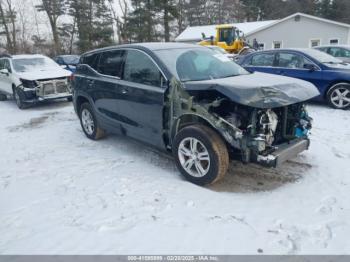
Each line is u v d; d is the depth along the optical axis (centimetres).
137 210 334
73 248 277
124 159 491
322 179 398
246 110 350
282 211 327
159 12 3497
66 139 617
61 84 948
